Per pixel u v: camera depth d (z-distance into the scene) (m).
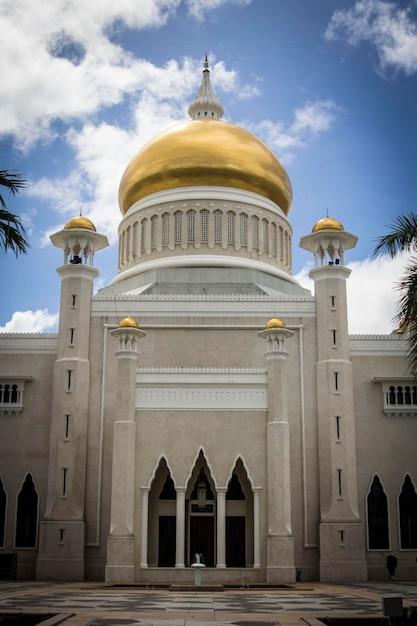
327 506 42.91
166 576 38.56
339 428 43.94
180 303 46.88
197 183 52.78
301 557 42.88
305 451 44.50
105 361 45.62
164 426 41.22
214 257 50.78
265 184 53.84
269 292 49.50
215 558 42.78
